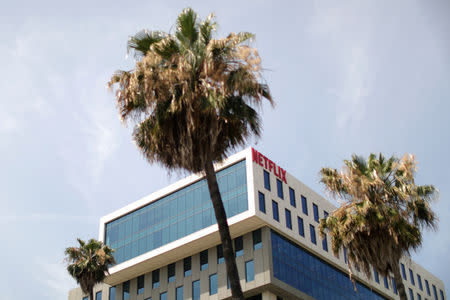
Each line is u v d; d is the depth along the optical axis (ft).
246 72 83.46
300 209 235.61
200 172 87.40
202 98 82.23
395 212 110.93
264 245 212.23
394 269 110.93
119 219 262.26
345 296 241.76
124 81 85.71
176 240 231.50
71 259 179.63
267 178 225.56
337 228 116.78
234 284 78.33
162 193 248.11
